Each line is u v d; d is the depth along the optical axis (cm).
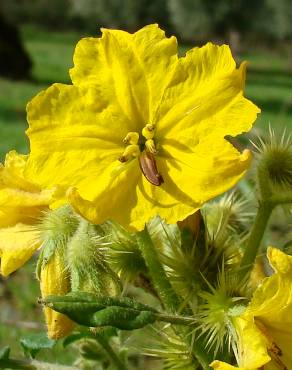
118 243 9
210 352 9
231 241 9
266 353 7
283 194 9
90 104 8
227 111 8
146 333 10
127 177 8
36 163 8
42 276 9
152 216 8
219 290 8
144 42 8
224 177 8
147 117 8
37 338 11
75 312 8
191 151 8
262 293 7
